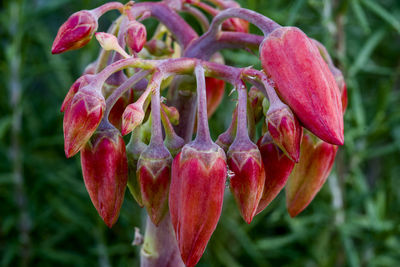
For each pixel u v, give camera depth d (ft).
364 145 1.22
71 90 0.64
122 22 0.67
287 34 0.63
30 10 1.30
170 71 0.65
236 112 0.66
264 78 0.63
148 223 0.73
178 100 0.72
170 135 0.67
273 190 0.67
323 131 0.62
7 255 1.31
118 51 0.64
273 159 0.66
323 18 1.18
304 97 0.62
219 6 0.77
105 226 1.30
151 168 0.64
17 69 1.29
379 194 1.29
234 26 0.77
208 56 0.71
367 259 1.29
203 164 0.62
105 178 0.64
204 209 0.62
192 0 0.75
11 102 1.29
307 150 0.70
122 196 0.66
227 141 0.66
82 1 1.26
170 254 0.73
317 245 1.29
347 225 1.21
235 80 0.65
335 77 0.72
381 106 1.19
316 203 1.28
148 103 0.66
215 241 1.29
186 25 0.72
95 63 0.73
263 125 0.70
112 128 0.65
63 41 0.65
